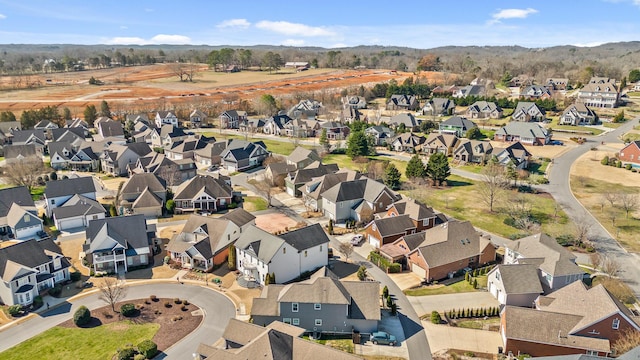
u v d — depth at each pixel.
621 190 91.94
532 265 54.66
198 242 61.84
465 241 62.91
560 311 46.84
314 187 85.56
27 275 52.53
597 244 68.38
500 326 48.88
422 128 148.62
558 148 124.81
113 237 60.38
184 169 101.31
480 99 177.50
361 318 47.44
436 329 48.72
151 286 57.12
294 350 38.72
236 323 43.22
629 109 166.75
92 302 53.44
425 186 91.94
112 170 106.06
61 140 123.69
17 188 76.56
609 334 43.47
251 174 107.50
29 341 46.03
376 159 119.88
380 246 67.25
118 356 42.69
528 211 81.25
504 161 108.25
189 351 44.38
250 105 192.50
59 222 73.06
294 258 58.75
